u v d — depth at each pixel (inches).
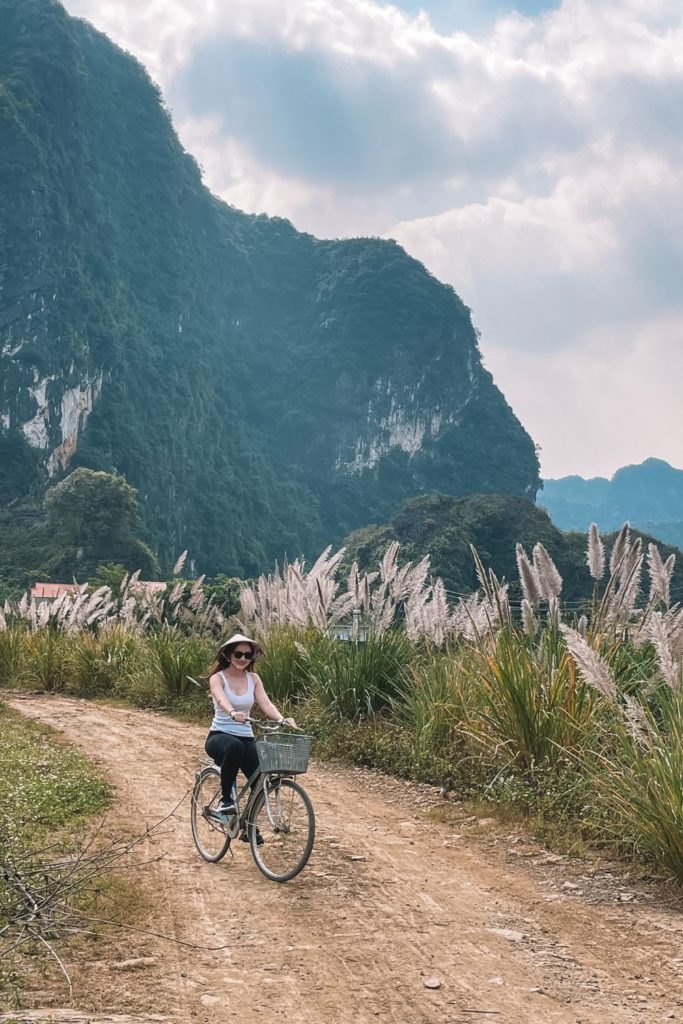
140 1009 162.7
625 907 224.7
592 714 311.7
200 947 195.5
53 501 4645.7
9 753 421.1
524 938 202.7
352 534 4252.0
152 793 354.6
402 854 273.1
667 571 320.2
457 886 241.9
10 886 201.9
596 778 277.4
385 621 461.4
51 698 714.8
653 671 314.7
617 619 333.4
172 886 239.9
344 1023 159.8
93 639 790.5
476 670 368.8
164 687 631.8
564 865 259.8
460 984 177.2
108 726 544.1
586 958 191.5
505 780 326.0
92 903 217.9
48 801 321.1
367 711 446.9
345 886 240.1
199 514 7504.9
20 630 850.8
